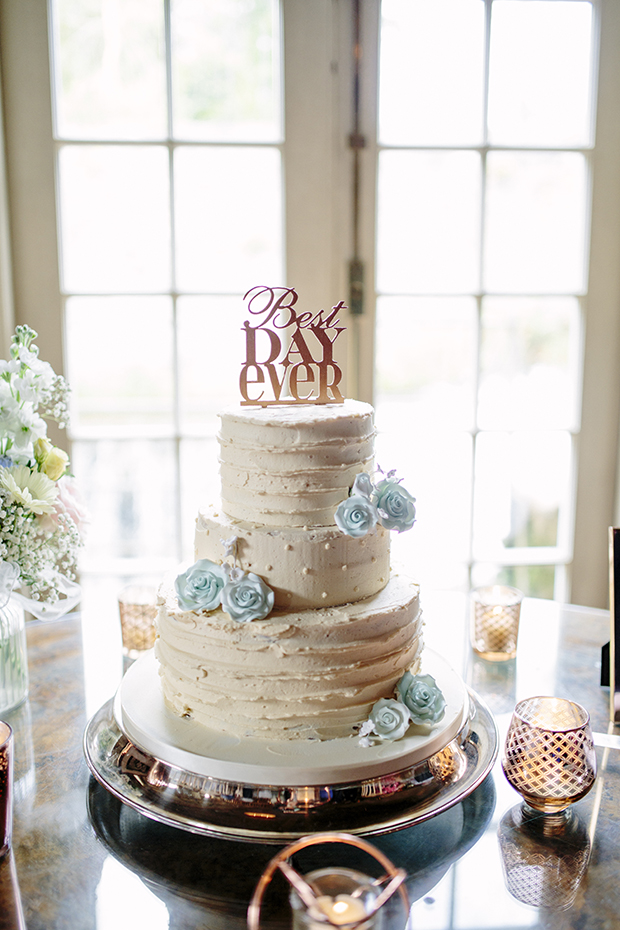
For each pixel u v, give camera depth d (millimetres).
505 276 2061
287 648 965
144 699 1119
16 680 1259
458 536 2191
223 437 1057
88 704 1278
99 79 1892
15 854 927
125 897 854
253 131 1937
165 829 977
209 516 1079
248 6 1874
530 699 1071
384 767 949
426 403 2109
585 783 971
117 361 2051
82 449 2070
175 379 2035
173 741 996
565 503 2203
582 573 2227
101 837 958
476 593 1478
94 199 1938
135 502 2129
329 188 1936
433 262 2033
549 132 1997
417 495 2160
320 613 1007
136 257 1978
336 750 975
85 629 1577
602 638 1536
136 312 2008
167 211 1954
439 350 2080
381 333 2051
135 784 968
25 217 1892
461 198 2004
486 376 2109
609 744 1164
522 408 2139
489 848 938
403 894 795
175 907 838
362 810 917
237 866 904
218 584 1003
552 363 2123
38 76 1836
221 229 1974
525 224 2039
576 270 2078
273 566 1009
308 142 1911
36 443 1230
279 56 1882
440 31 1913
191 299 1998
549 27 1939
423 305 2045
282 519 1027
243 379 1146
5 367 1200
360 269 1981
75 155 1912
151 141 1902
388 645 1025
